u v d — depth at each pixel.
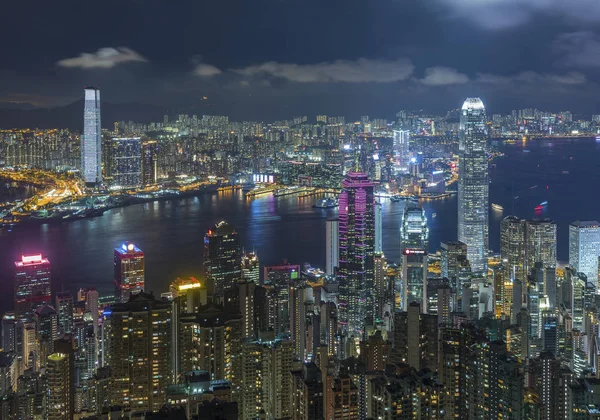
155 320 135.88
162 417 100.06
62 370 129.12
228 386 113.25
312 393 112.81
